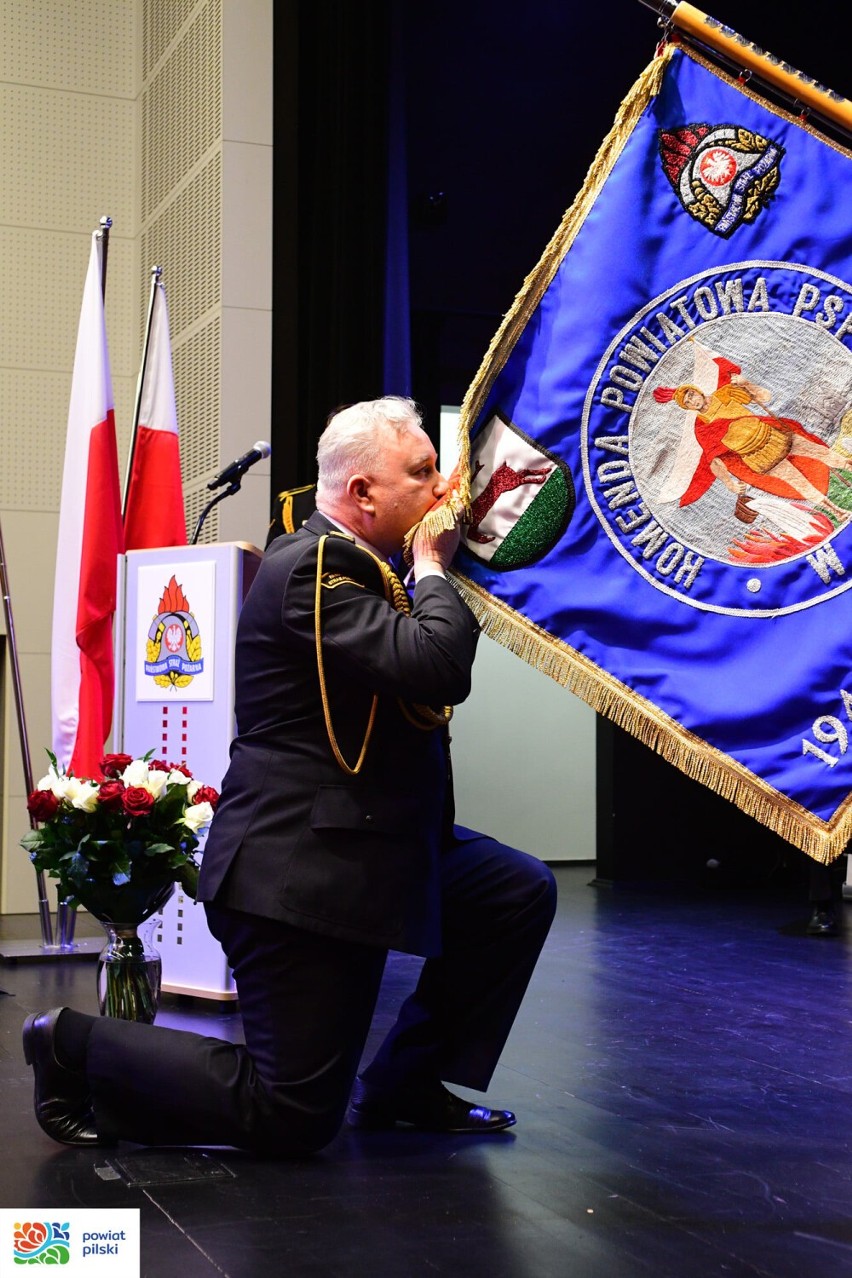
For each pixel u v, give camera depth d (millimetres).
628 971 4973
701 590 2146
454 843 2627
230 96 6262
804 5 6852
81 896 3014
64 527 5078
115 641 4508
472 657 2240
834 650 2061
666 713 2127
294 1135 2336
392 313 6488
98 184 7051
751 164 2178
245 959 2328
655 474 2186
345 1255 1952
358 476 2352
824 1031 3838
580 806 9641
